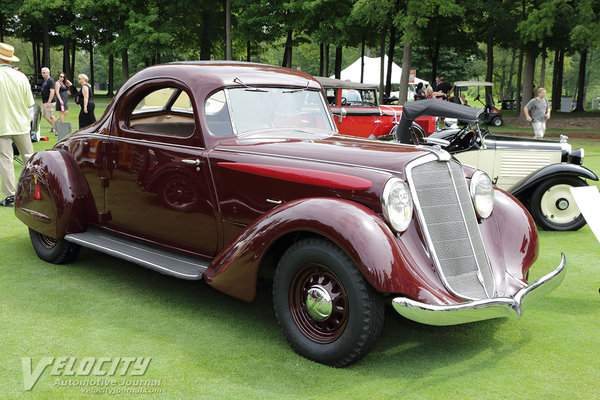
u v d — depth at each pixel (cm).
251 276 331
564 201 679
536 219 690
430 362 322
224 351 329
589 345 350
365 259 286
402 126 676
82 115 1352
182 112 438
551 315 404
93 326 362
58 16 4916
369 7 2283
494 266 363
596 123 2680
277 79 433
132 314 384
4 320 367
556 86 4031
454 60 6222
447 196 339
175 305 404
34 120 1190
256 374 302
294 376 300
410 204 318
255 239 327
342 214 299
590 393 288
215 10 3962
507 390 289
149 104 442
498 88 8212
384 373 307
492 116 2547
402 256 302
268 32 3369
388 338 357
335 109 1249
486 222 389
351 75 3394
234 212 370
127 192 434
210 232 387
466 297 318
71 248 482
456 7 2161
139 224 434
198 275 361
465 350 341
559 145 722
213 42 4319
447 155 346
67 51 4703
